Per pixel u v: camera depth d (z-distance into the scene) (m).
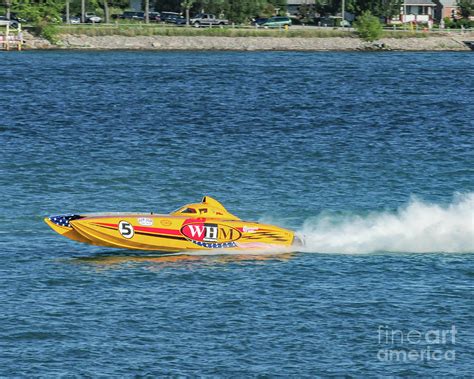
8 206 128.50
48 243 111.50
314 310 89.06
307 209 129.38
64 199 133.50
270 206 131.38
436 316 88.12
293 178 149.00
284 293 93.69
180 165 158.00
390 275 100.00
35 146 173.50
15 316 86.06
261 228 108.81
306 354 79.50
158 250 108.06
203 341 81.69
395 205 131.38
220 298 92.00
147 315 87.31
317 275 99.81
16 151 167.38
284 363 77.75
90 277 98.19
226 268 102.12
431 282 97.75
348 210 128.62
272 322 86.00
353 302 91.31
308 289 95.06
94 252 108.38
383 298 92.50
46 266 101.88
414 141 186.88
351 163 161.50
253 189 141.50
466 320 87.19
